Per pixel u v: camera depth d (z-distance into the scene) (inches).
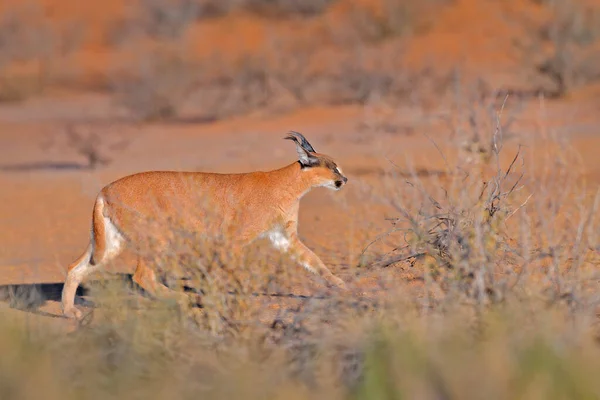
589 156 2795.3
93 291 1397.6
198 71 5570.9
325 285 1456.7
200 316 1286.9
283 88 4859.7
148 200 1529.3
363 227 1998.0
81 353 1088.8
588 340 1018.1
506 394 919.7
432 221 1539.1
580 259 1285.7
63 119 5039.4
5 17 7849.4
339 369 1045.2
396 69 4958.2
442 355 967.6
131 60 6692.9
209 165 3253.0
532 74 4468.5
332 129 3939.5
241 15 7317.9
